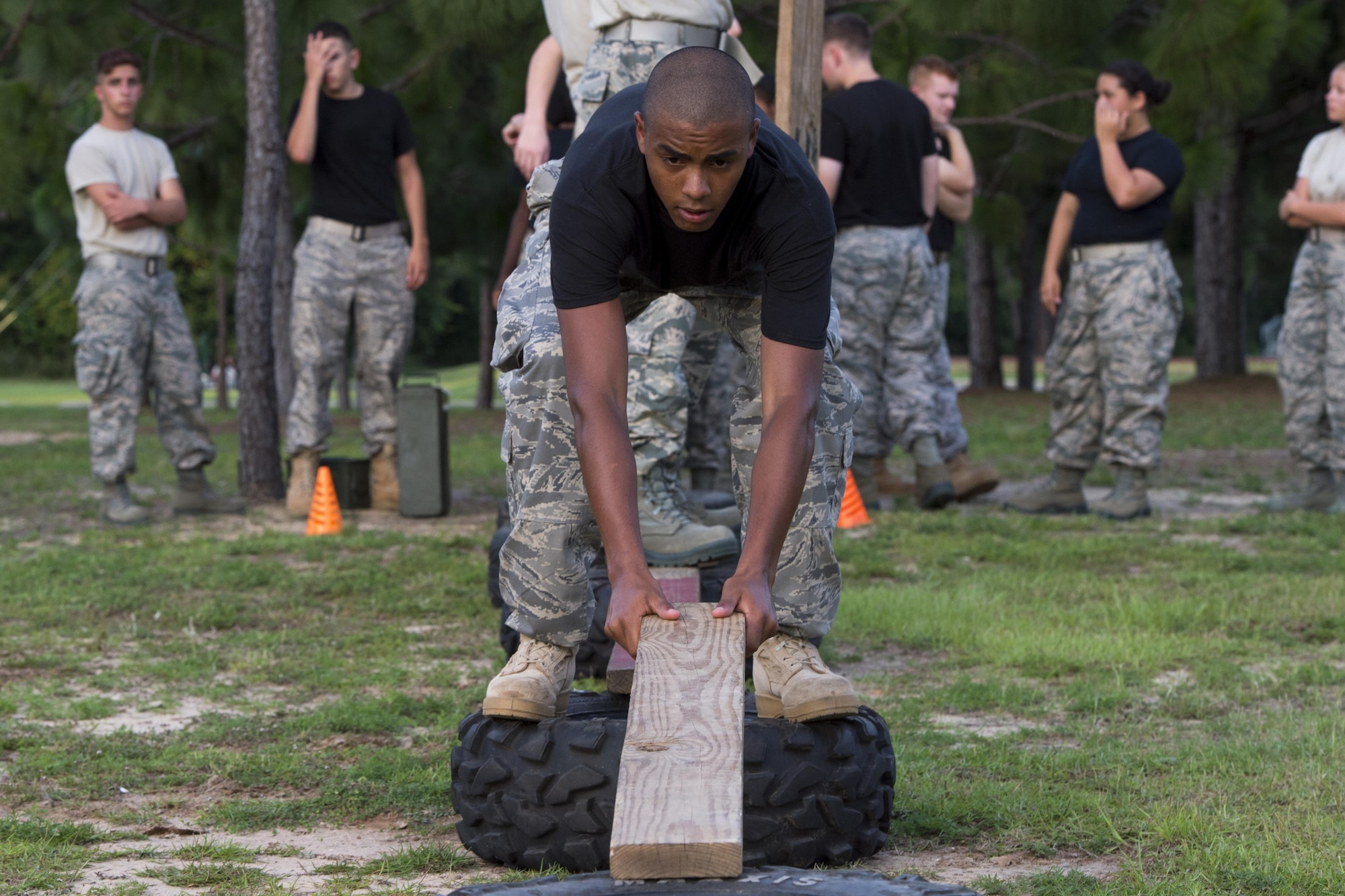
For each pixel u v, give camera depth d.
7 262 60.28
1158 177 9.95
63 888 3.31
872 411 10.52
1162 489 12.68
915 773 4.19
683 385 5.98
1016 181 24.00
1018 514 10.66
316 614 7.10
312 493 10.89
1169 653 5.88
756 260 3.35
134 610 7.17
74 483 13.95
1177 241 33.31
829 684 3.50
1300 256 10.39
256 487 11.96
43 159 17.69
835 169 10.09
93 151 10.08
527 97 8.16
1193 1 15.03
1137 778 4.10
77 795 4.19
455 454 16.92
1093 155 10.22
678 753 2.59
